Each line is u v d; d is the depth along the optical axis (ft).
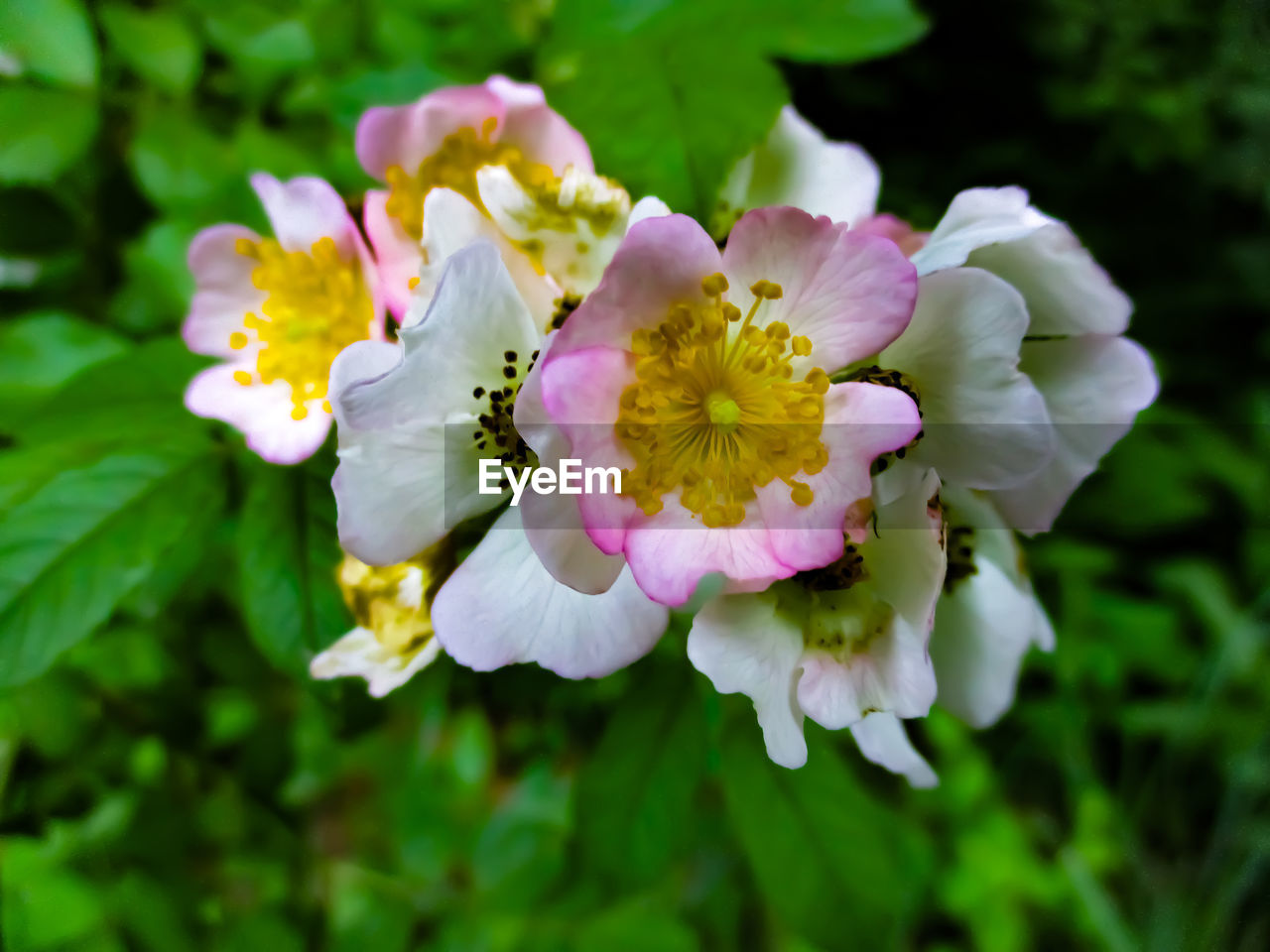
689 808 0.47
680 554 0.36
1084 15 1.49
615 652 0.37
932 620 0.37
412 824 0.91
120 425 0.46
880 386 0.37
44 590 0.42
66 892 0.64
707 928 0.96
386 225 0.41
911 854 0.98
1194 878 1.21
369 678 0.40
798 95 1.44
